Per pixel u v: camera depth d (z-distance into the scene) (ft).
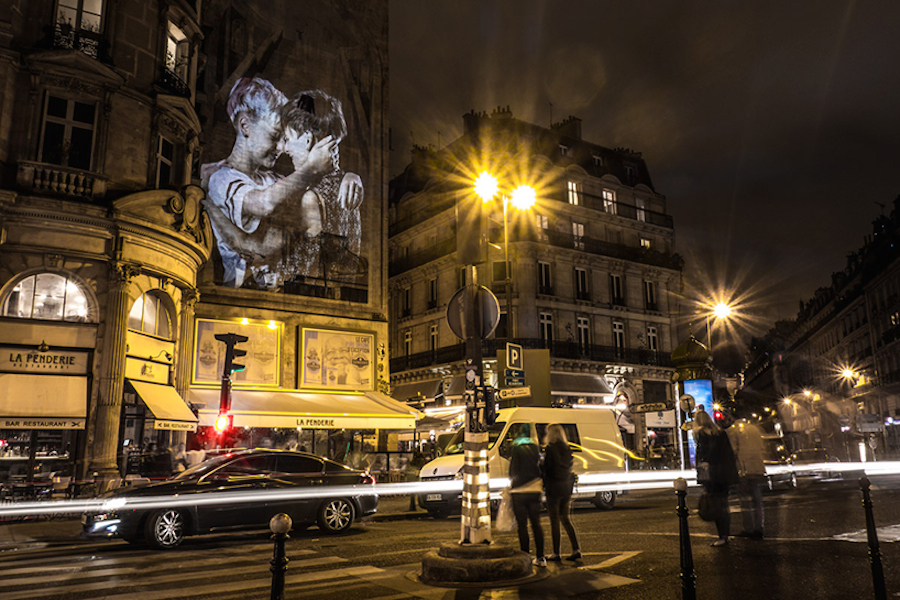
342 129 96.12
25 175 57.31
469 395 26.68
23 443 61.05
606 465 53.01
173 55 72.69
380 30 102.22
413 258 131.75
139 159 64.75
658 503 56.70
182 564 29.19
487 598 21.24
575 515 47.96
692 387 77.41
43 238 57.26
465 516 25.88
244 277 84.38
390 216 145.07
